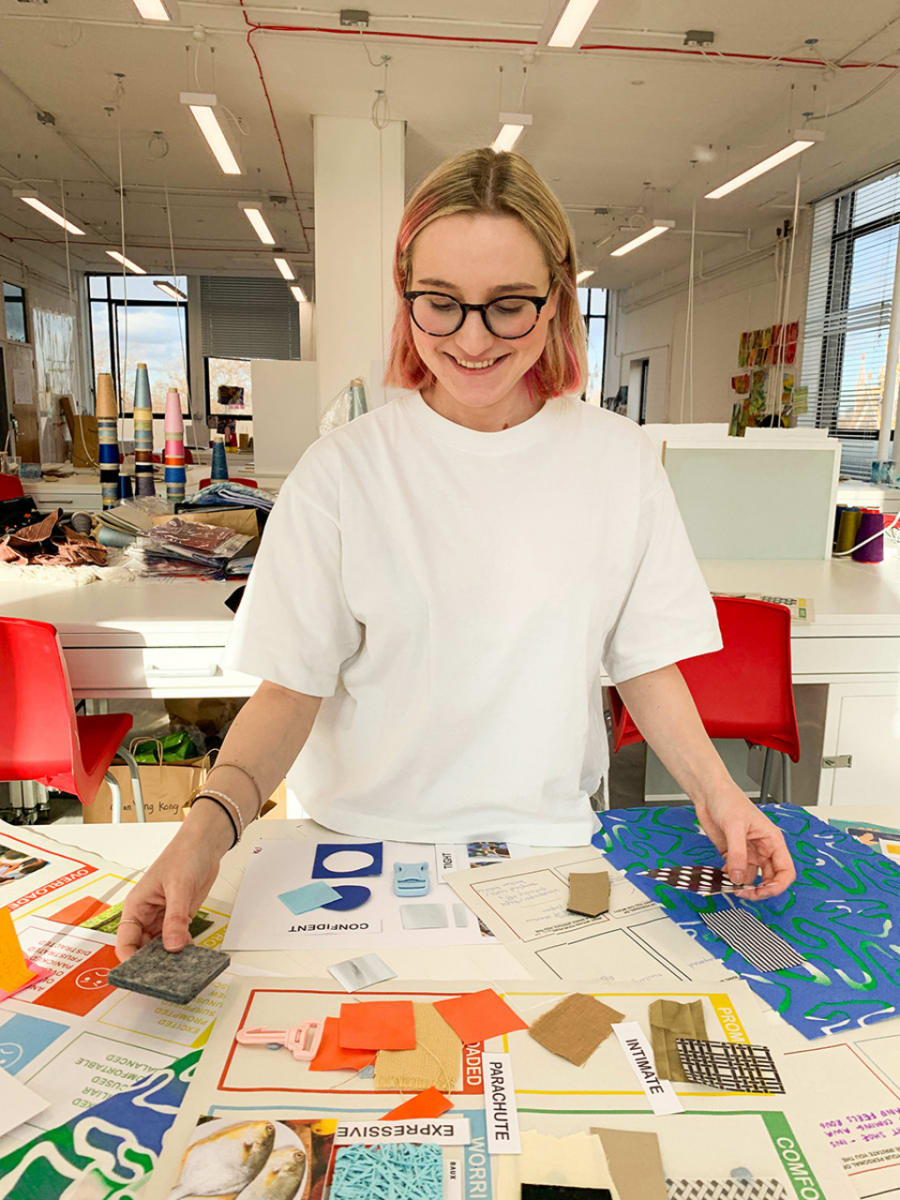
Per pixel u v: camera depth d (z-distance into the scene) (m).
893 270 7.39
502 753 1.03
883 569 2.91
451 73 5.71
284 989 0.74
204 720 2.57
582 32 4.04
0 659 1.70
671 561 1.06
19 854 0.98
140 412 3.34
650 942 0.82
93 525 2.91
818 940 0.83
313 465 1.00
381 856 0.99
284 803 2.16
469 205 0.82
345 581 1.00
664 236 10.05
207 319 13.66
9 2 4.84
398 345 1.00
